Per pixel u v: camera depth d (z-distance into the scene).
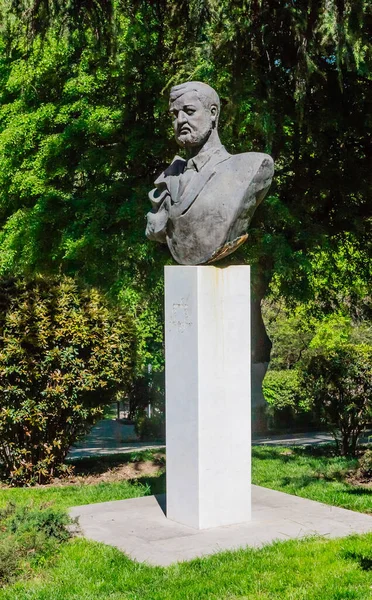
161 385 20.53
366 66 11.66
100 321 10.56
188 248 7.61
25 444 10.55
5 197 17.28
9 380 10.20
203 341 7.43
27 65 15.62
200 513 7.50
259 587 6.09
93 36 12.73
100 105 15.28
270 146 12.48
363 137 14.74
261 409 18.67
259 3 11.38
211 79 12.51
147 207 13.75
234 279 7.59
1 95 17.47
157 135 14.56
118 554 6.84
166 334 7.84
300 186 14.92
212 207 7.36
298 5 11.55
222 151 7.65
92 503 8.90
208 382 7.48
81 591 6.07
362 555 6.68
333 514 8.06
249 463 7.77
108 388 10.78
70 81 15.35
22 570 6.54
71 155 15.95
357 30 10.77
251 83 12.36
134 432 20.41
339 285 18.88
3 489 10.27
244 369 7.70
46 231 16.02
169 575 6.35
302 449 13.05
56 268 15.93
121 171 15.21
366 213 15.60
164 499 8.78
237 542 7.13
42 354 10.17
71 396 10.41
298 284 16.19
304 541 7.11
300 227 14.31
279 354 24.72
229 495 7.66
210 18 11.70
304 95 11.82
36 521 7.17
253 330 17.83
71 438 10.88
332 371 11.63
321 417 12.01
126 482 10.43
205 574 6.36
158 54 14.23
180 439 7.70
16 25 11.69
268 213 13.41
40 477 10.73
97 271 14.41
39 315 10.09
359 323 23.78
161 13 13.16
